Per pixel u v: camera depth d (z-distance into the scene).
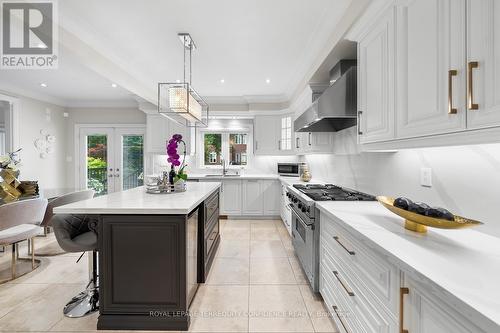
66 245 1.87
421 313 0.88
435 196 1.50
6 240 2.39
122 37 2.69
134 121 5.63
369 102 1.71
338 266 1.68
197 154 5.64
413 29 1.26
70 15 2.27
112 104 5.58
